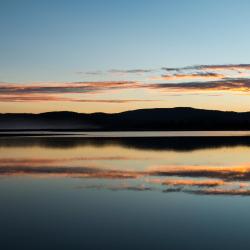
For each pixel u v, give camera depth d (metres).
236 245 10.63
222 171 25.16
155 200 16.38
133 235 11.55
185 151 40.09
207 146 47.31
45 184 20.41
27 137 77.38
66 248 10.40
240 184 20.20
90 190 18.69
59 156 35.38
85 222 13.02
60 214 14.10
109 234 11.66
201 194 17.59
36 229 12.17
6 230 12.05
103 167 27.41
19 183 20.70
